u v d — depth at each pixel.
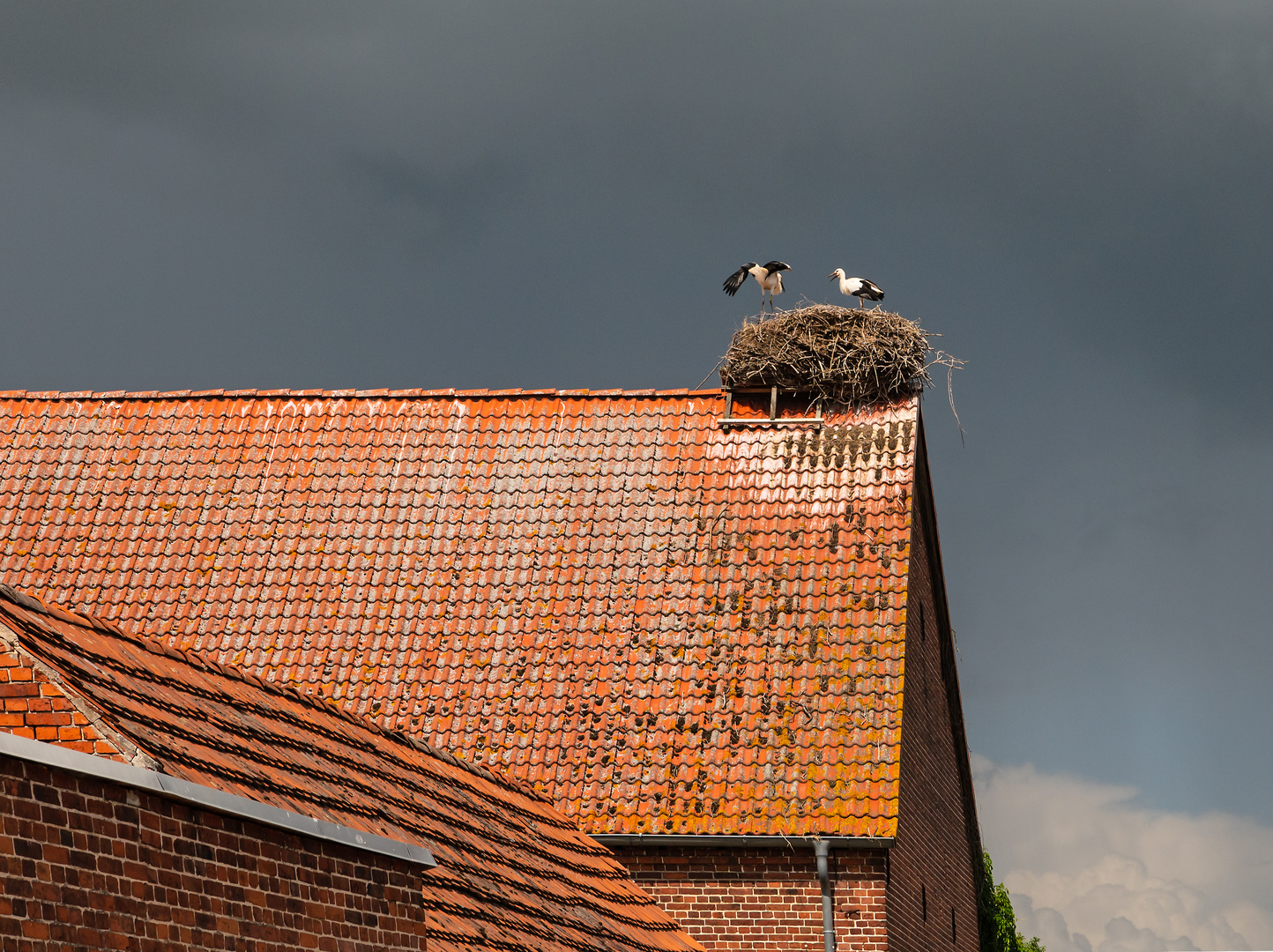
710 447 21.72
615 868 16.38
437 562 20.67
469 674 19.20
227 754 8.16
